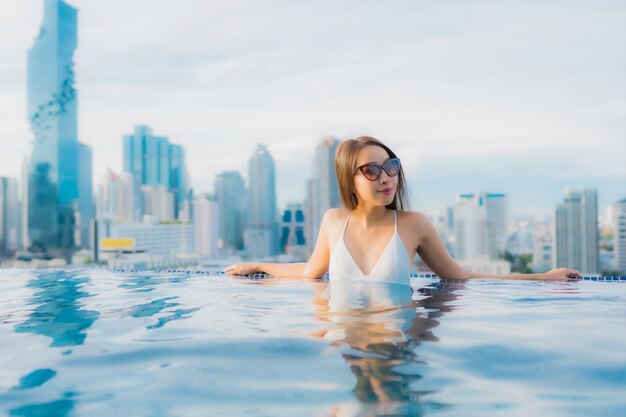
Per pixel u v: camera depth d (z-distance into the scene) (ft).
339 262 7.12
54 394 2.73
